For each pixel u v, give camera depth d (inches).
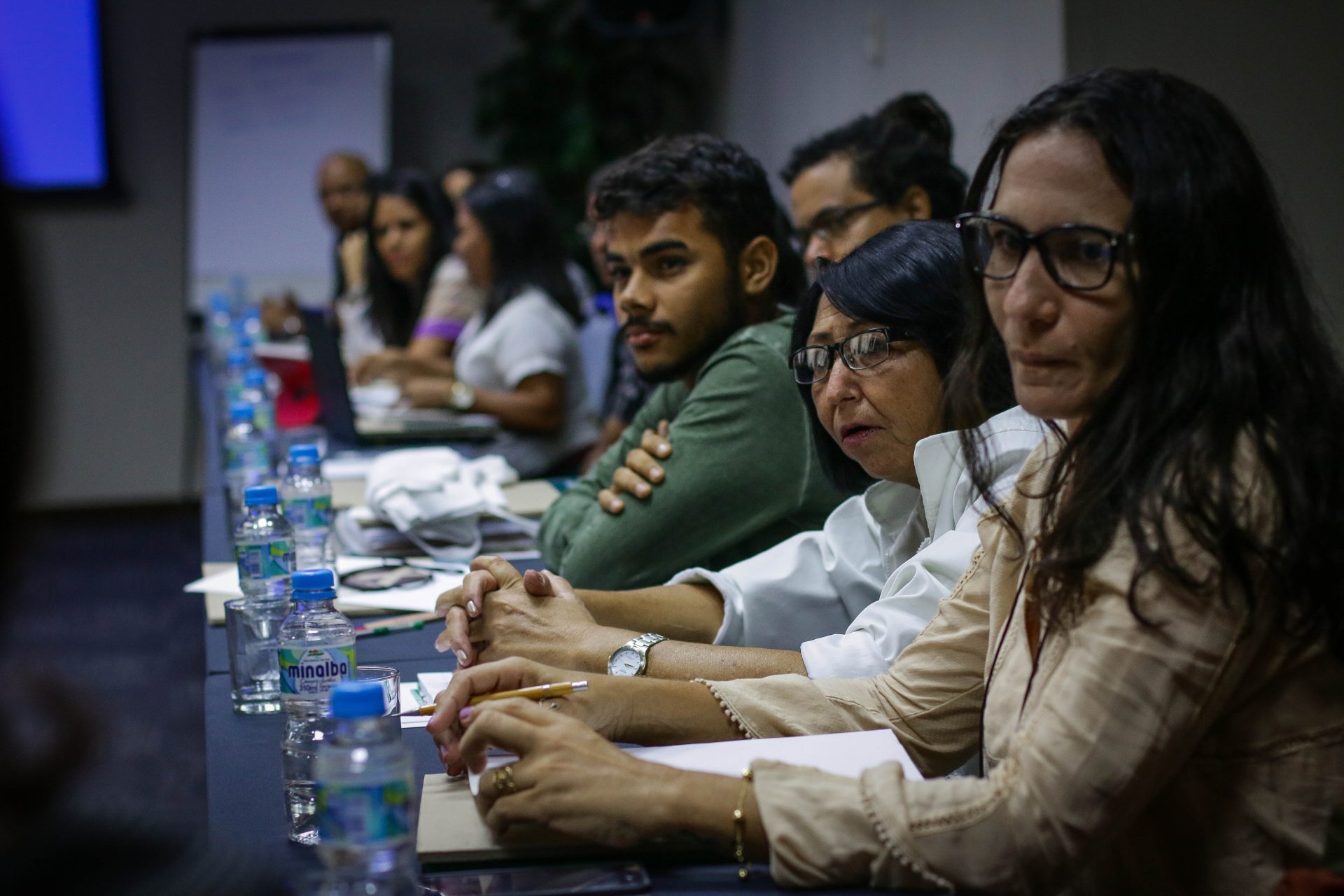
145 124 317.7
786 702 58.4
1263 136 140.6
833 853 45.7
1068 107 45.5
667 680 59.0
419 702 69.8
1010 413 62.9
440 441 172.2
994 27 164.4
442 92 331.3
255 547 85.6
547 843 49.3
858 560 79.4
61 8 308.3
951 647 57.9
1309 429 43.9
